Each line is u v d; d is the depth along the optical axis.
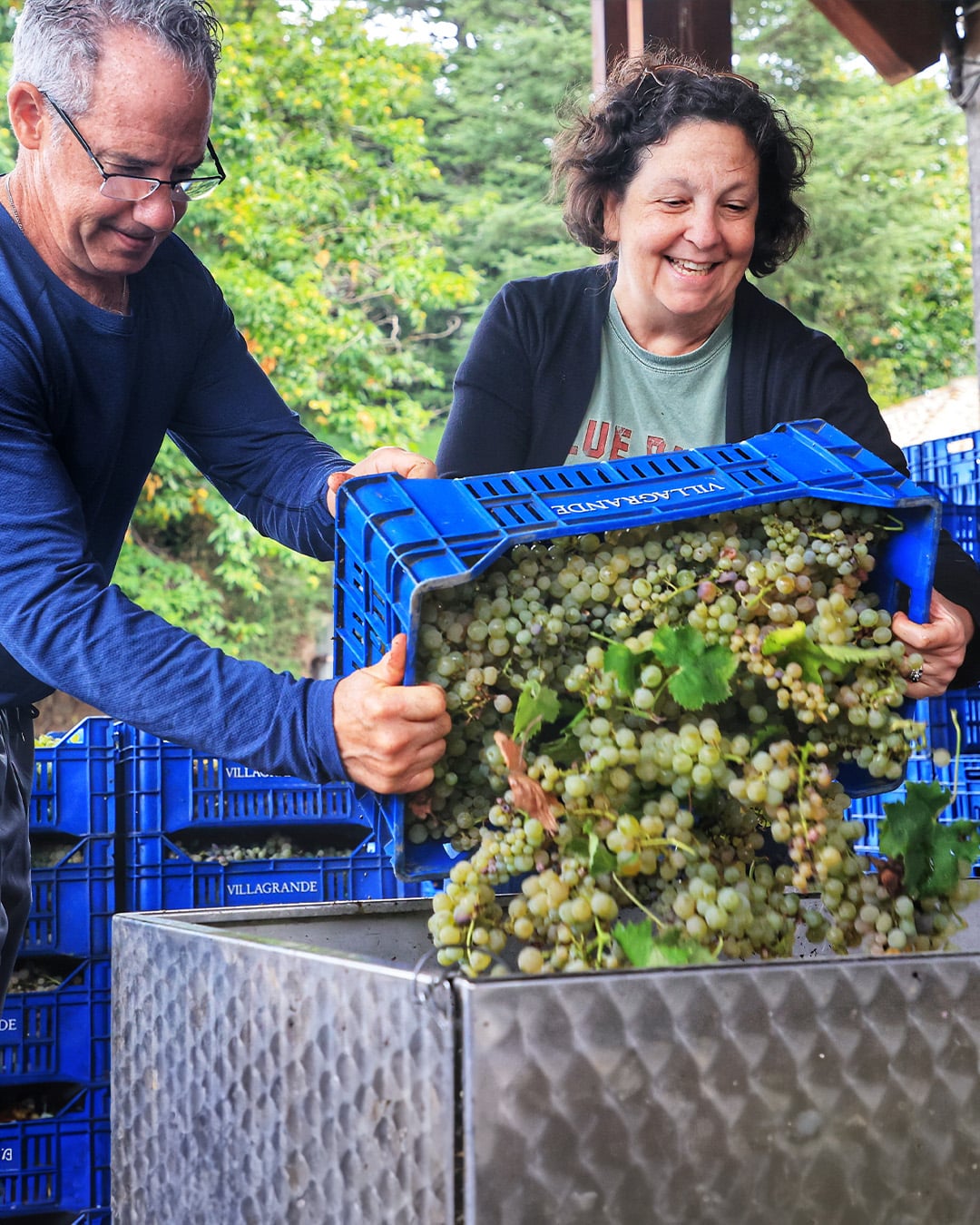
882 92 13.04
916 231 12.51
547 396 1.75
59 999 2.51
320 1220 0.96
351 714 1.09
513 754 1.04
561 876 1.04
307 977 0.98
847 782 1.31
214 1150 1.12
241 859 2.66
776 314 1.80
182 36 1.41
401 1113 0.87
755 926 1.08
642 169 1.60
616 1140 0.82
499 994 0.80
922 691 1.28
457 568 1.05
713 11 3.59
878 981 0.88
